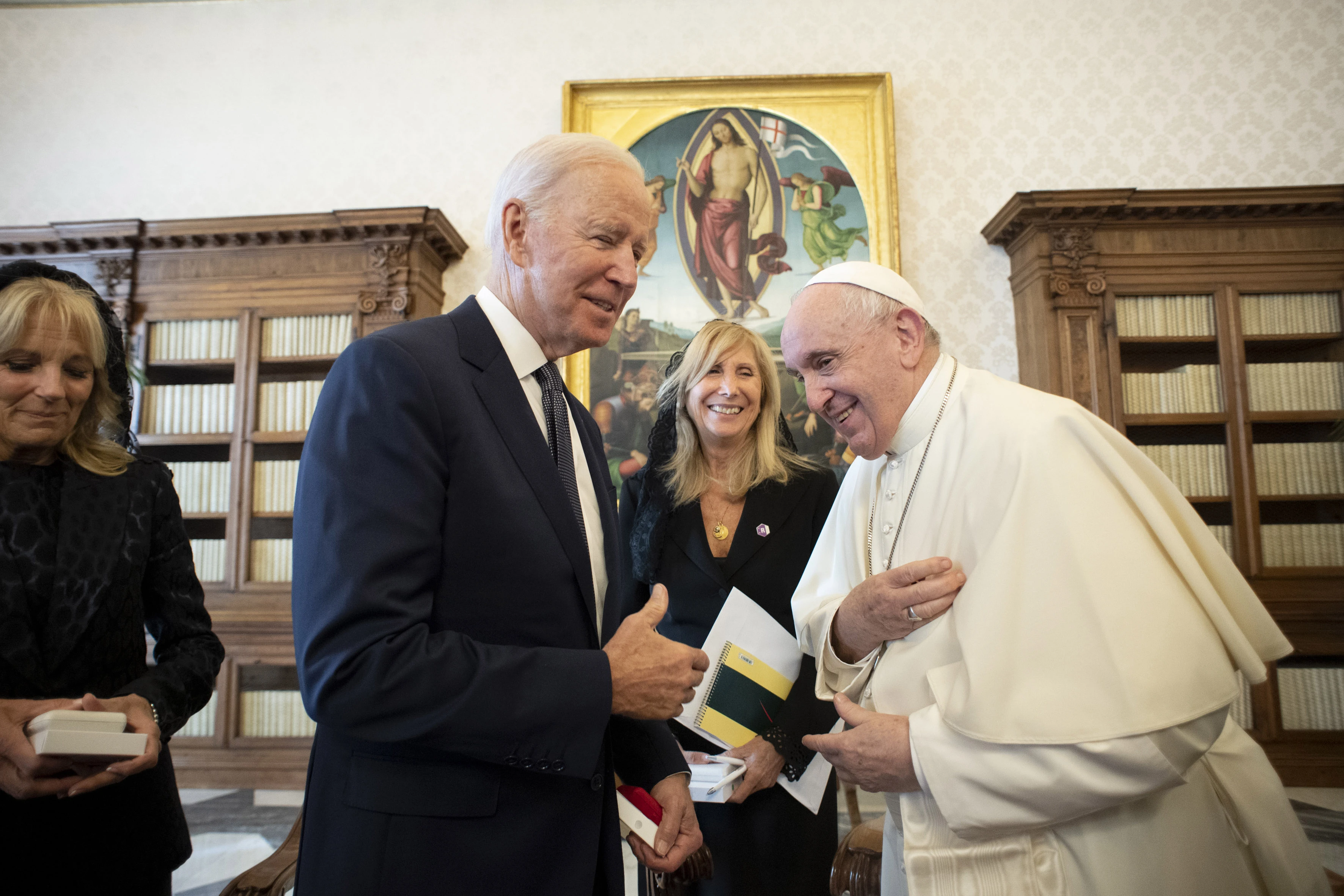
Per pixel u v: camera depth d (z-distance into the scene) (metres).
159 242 5.53
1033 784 1.11
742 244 5.77
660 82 5.84
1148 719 1.08
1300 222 5.25
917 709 1.29
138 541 1.49
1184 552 1.22
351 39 6.14
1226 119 5.76
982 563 1.24
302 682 1.01
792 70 5.96
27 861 1.29
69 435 1.47
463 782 1.05
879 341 1.45
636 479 2.44
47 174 6.07
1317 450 5.12
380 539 1.01
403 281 5.40
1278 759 4.84
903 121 5.87
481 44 6.10
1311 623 4.97
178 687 1.44
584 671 1.06
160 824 1.44
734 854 1.88
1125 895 1.16
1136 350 5.44
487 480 1.13
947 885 1.20
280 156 6.06
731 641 1.96
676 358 2.39
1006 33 5.91
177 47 6.16
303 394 5.41
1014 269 5.60
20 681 1.31
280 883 1.40
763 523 2.16
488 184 5.99
